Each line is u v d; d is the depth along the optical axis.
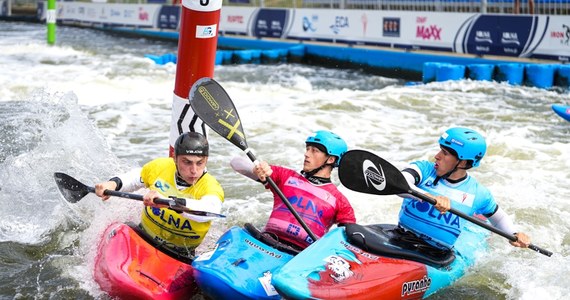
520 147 12.03
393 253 6.45
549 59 19.55
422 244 6.78
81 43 30.58
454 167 6.63
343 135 12.87
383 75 23.47
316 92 17.59
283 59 25.83
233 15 29.84
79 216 8.22
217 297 5.98
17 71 19.41
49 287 6.62
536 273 7.28
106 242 6.48
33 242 7.67
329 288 5.77
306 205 6.69
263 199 9.31
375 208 9.01
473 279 7.16
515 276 7.24
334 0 25.69
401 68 22.86
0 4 47.59
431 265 6.64
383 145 12.30
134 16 35.81
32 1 46.50
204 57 8.24
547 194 9.77
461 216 6.56
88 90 16.19
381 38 23.78
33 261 7.23
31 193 8.48
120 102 15.16
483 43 20.91
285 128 13.13
